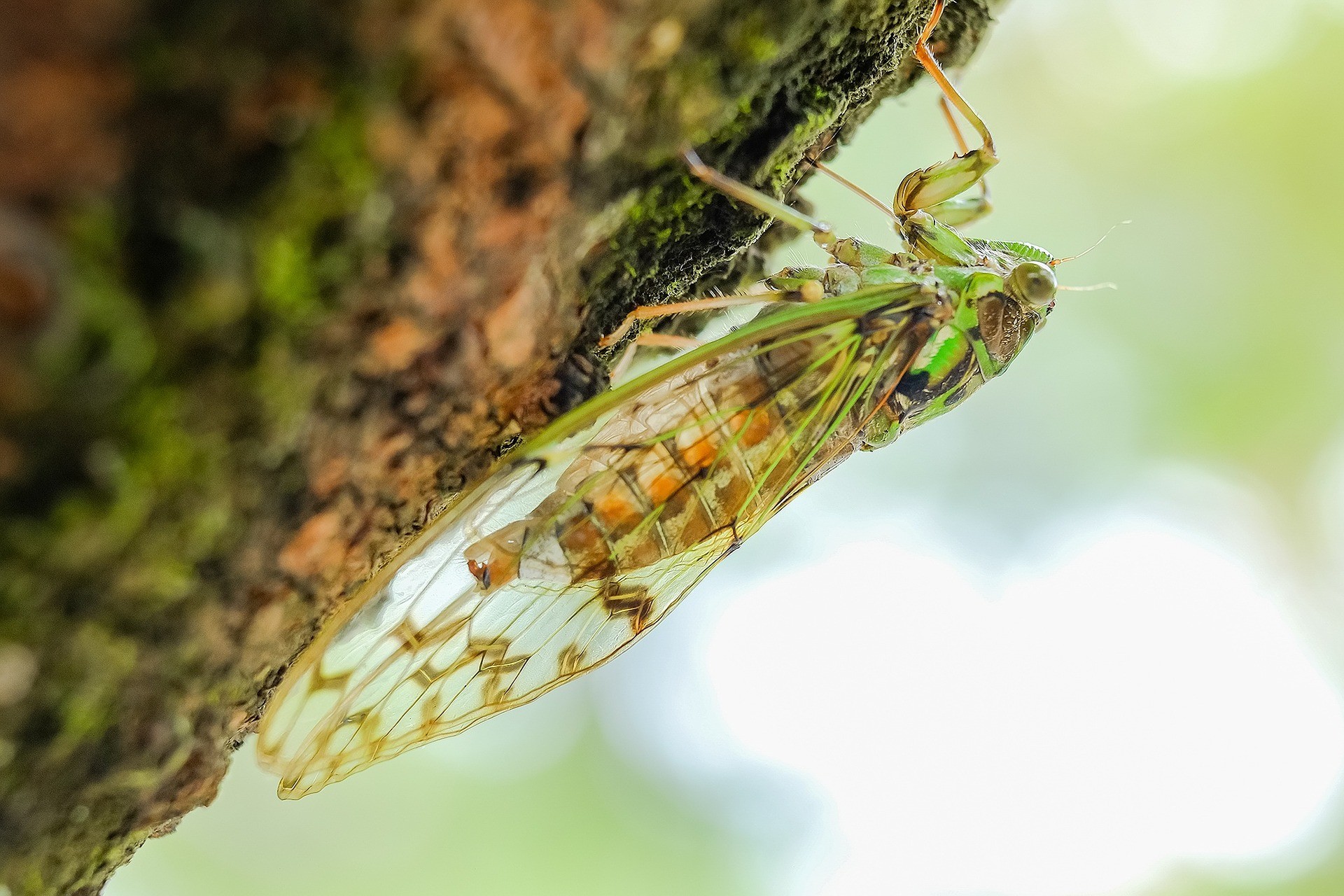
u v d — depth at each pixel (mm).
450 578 221
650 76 209
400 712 222
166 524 204
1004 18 362
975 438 372
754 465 231
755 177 218
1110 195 382
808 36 214
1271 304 379
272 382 202
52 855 209
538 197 208
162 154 170
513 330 212
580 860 367
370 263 204
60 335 165
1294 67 368
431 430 212
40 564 190
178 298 177
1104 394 376
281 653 214
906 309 233
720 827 371
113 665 206
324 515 210
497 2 192
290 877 339
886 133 337
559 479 223
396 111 191
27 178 159
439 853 360
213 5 164
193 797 212
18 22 151
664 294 222
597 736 384
